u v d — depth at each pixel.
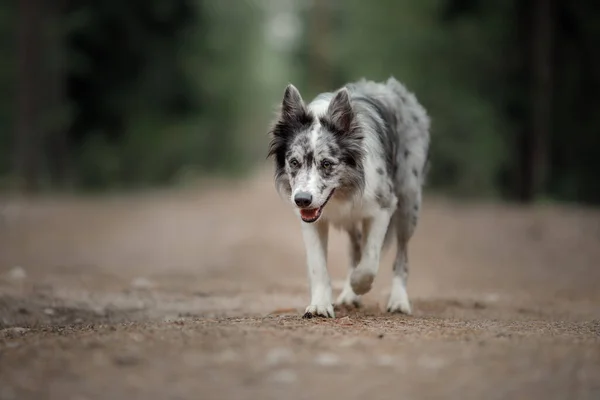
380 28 35.69
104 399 4.36
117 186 39.62
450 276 15.06
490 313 9.36
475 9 32.59
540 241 18.98
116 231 20.44
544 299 11.48
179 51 43.53
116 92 39.72
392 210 8.38
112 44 38.53
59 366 4.96
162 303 10.03
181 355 5.18
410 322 7.29
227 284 12.57
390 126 8.72
